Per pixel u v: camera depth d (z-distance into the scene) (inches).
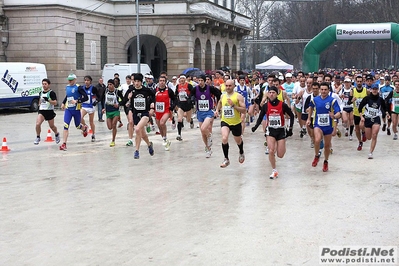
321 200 526.9
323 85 667.4
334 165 725.3
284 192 561.6
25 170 685.3
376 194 552.7
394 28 1724.9
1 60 1801.2
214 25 2231.8
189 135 1059.9
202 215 472.4
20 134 1064.2
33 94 1584.6
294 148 883.4
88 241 401.4
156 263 354.6
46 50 1791.3
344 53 4347.9
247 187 585.6
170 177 639.8
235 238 406.9
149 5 2080.5
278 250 379.9
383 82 1330.0
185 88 979.9
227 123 683.4
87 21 1929.1
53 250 381.7
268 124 634.2
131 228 434.0
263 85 927.0
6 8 1798.7
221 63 2516.0
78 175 651.5
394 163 740.7
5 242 400.2
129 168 698.2
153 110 771.4
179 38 2070.6
